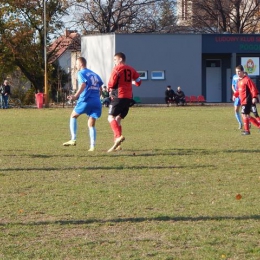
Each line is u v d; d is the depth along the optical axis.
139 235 9.10
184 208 10.80
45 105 56.94
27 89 74.31
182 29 80.38
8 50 66.62
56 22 68.94
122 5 76.44
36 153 18.53
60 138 23.95
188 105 57.19
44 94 57.34
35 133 26.52
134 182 13.41
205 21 84.19
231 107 52.62
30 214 10.41
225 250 8.35
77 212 10.52
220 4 81.00
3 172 14.82
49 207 10.91
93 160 16.84
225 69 64.62
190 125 31.31
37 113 45.12
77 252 8.30
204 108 51.12
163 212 10.49
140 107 53.72
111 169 15.20
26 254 8.23
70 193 12.16
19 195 12.00
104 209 10.73
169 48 61.25
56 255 8.18
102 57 62.31
